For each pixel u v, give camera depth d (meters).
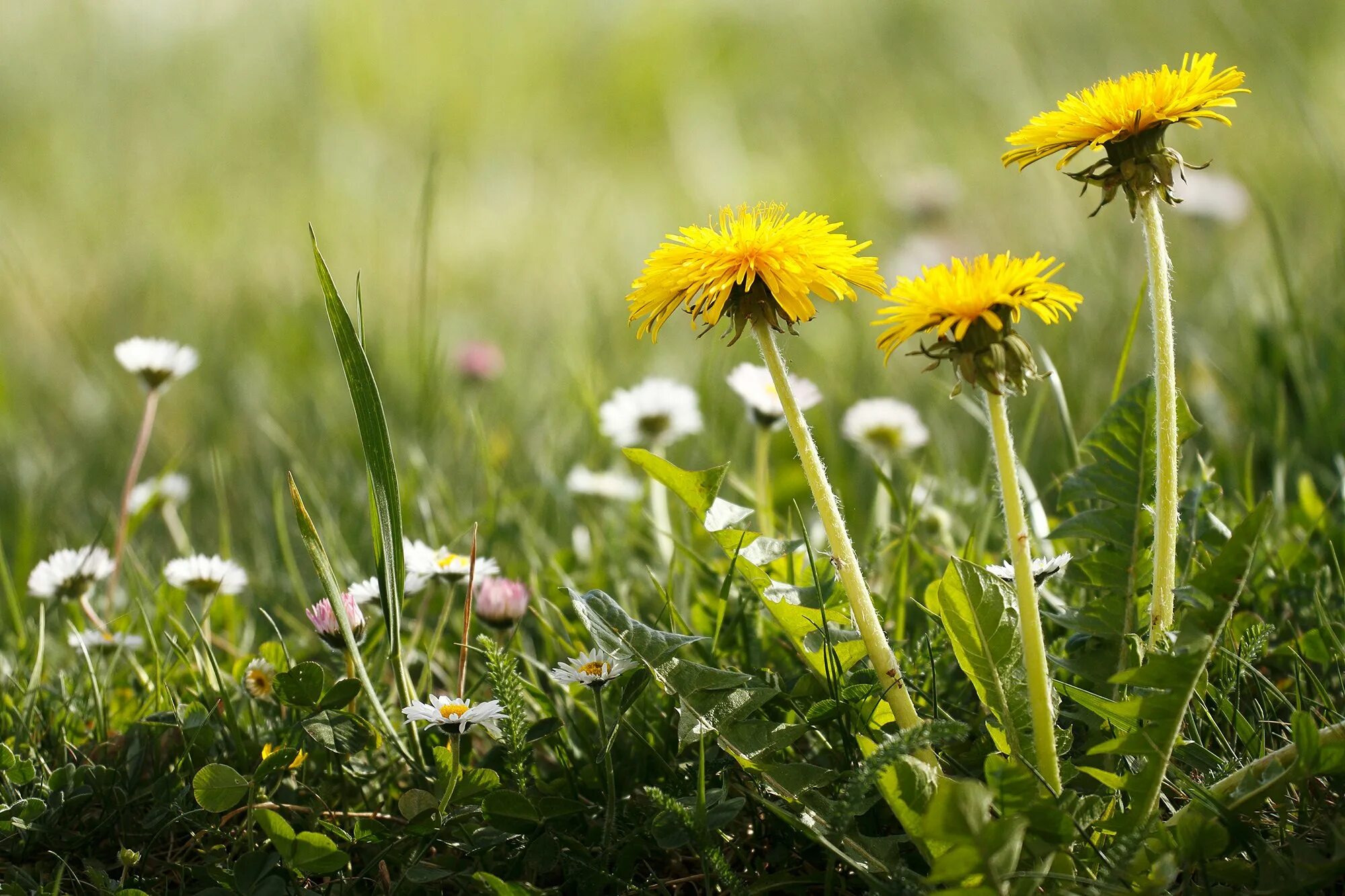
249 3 3.93
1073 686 0.95
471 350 1.62
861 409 1.16
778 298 0.93
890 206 2.32
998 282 0.91
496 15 3.74
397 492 0.97
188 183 3.07
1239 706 1.00
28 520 1.17
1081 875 0.93
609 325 1.93
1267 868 0.93
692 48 3.66
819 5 3.83
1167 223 1.92
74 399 1.82
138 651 1.08
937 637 1.02
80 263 2.58
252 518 1.30
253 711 1.02
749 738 0.95
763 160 3.00
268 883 0.95
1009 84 3.02
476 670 1.06
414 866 0.96
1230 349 1.44
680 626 1.02
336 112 3.46
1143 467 0.98
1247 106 2.45
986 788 0.90
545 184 3.06
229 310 2.22
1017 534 0.93
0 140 3.27
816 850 0.97
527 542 1.14
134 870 0.99
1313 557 1.06
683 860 0.98
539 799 0.96
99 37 3.76
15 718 1.03
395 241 2.69
